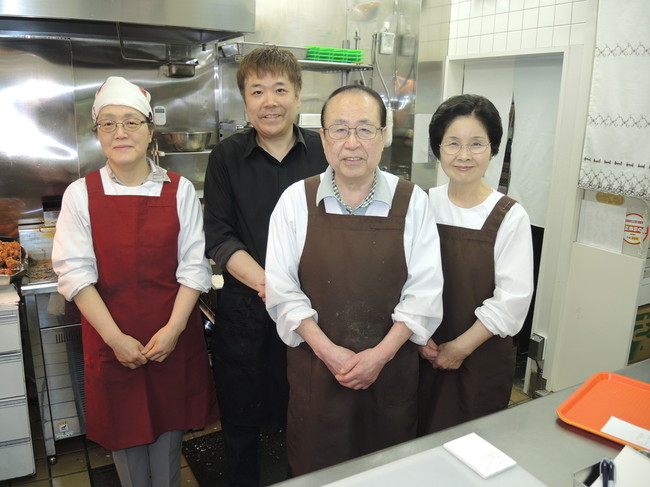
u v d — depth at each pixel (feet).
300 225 4.54
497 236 4.78
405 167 11.79
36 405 8.95
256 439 6.44
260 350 5.97
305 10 10.71
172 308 5.69
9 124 8.64
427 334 4.41
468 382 4.96
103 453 7.87
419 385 5.28
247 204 5.82
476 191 4.91
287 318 4.40
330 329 4.49
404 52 11.35
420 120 11.46
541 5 9.04
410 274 4.50
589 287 8.91
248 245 5.90
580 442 3.21
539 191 10.12
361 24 11.28
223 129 9.96
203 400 6.06
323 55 9.87
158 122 9.64
